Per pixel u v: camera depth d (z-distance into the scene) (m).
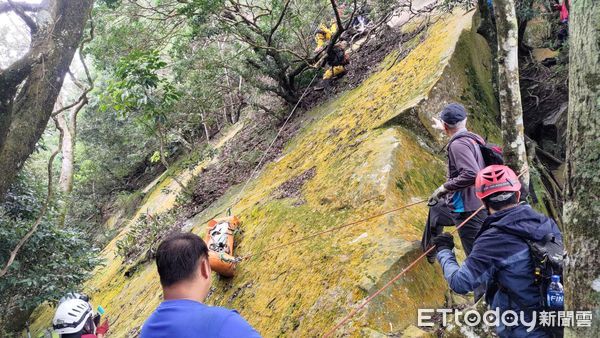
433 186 4.84
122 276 8.86
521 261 2.20
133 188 16.17
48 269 6.13
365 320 3.30
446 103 5.61
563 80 7.23
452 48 6.05
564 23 7.34
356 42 9.83
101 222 15.73
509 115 3.50
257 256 5.20
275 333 3.92
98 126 16.02
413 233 4.04
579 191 1.56
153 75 6.71
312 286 4.02
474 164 3.03
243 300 4.75
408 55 7.19
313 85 9.32
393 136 5.20
